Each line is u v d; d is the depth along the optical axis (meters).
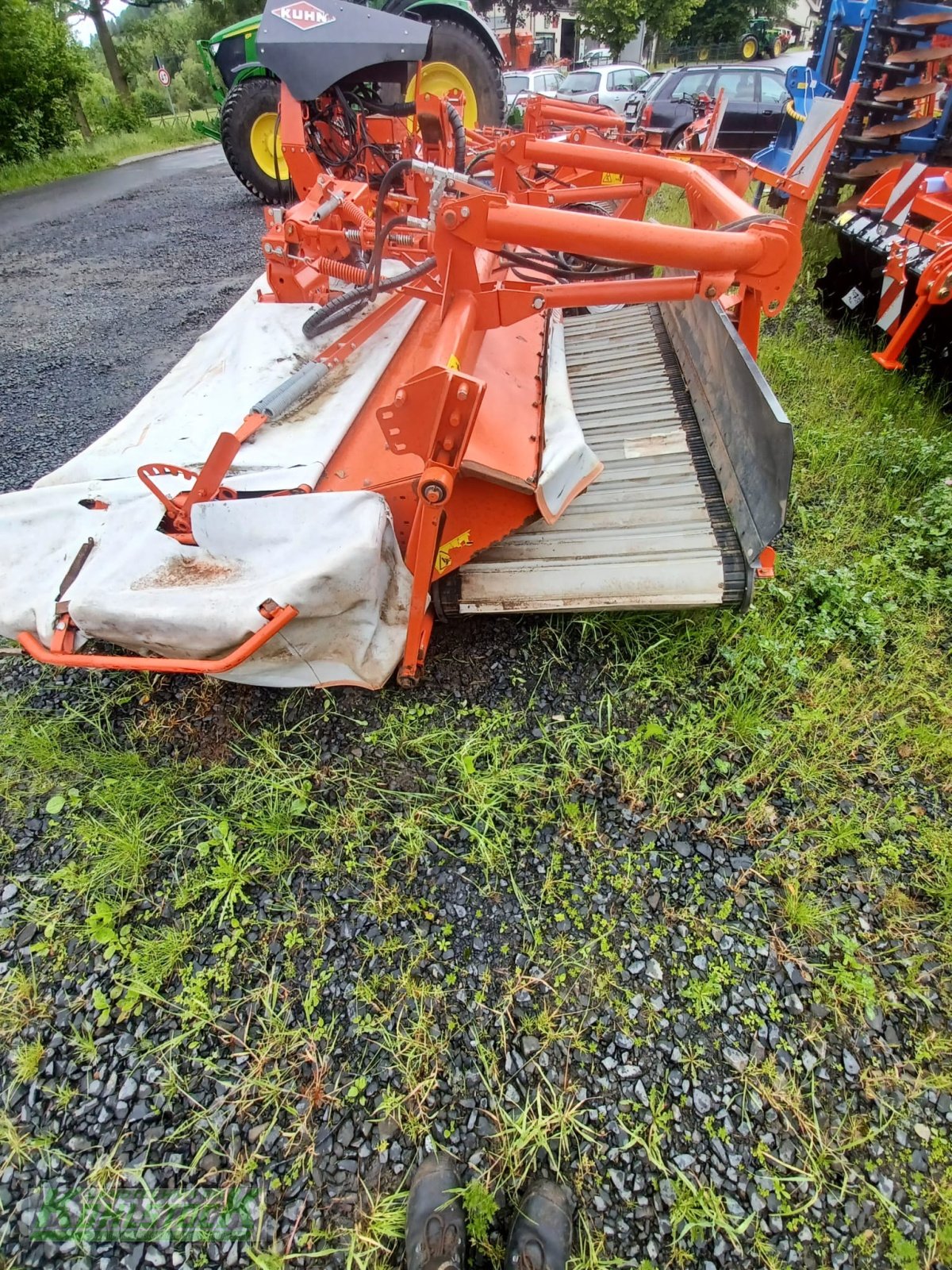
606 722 2.33
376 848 2.03
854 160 5.92
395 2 6.11
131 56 29.91
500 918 1.88
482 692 2.42
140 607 1.93
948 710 2.39
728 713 2.35
